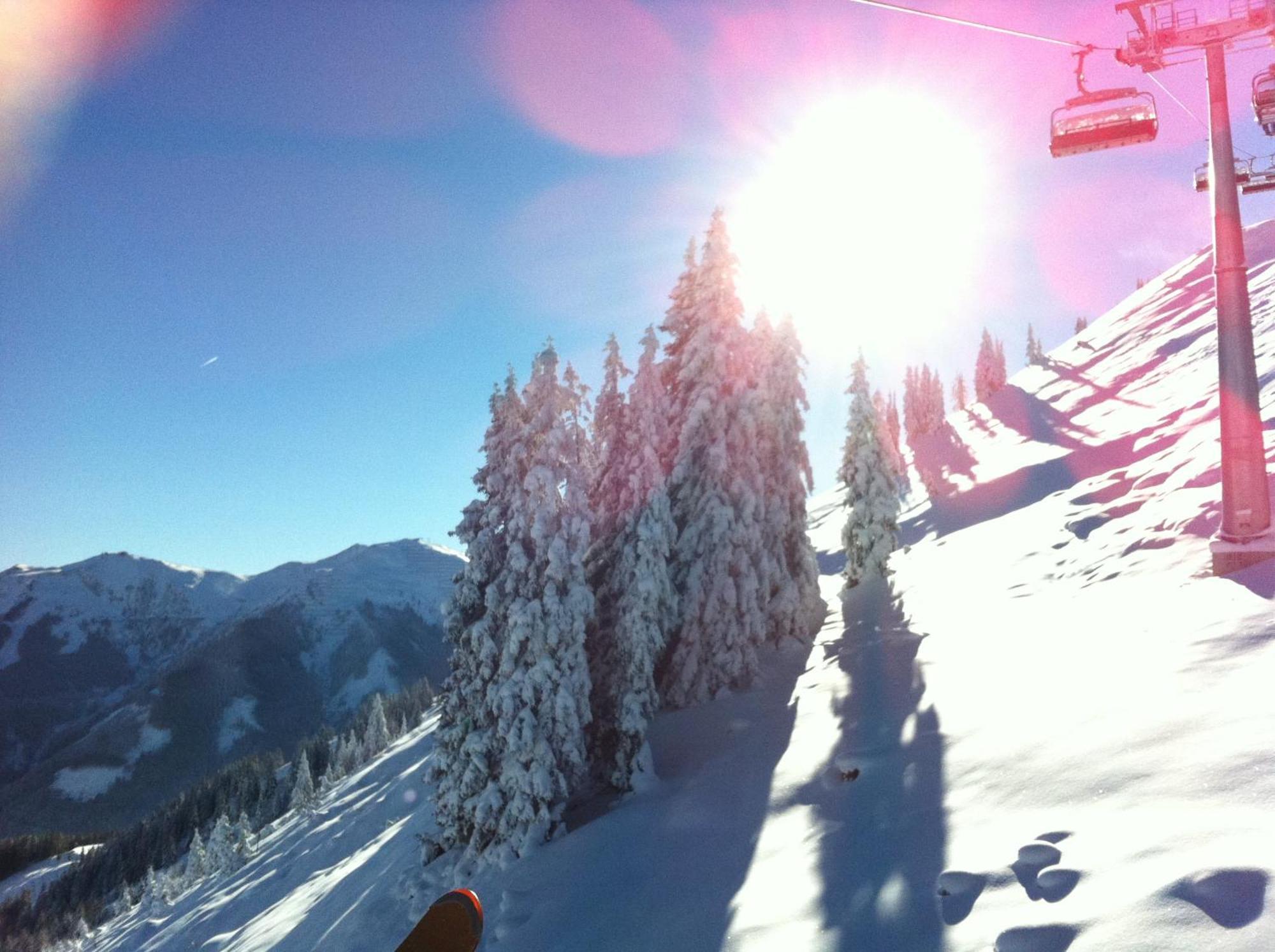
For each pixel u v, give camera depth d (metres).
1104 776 8.63
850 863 10.47
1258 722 7.90
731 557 23.55
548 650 19.83
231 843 73.94
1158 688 10.20
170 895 76.94
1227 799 6.78
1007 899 7.27
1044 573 23.95
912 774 12.45
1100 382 74.88
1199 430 31.38
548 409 20.75
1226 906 5.31
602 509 24.77
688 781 18.31
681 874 13.61
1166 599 14.05
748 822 14.54
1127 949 5.44
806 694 20.91
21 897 125.94
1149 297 101.56
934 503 55.94
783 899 10.55
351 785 71.31
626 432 24.19
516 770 18.66
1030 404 82.44
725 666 23.12
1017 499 45.72
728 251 25.47
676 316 26.61
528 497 20.84
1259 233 91.31
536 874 16.89
